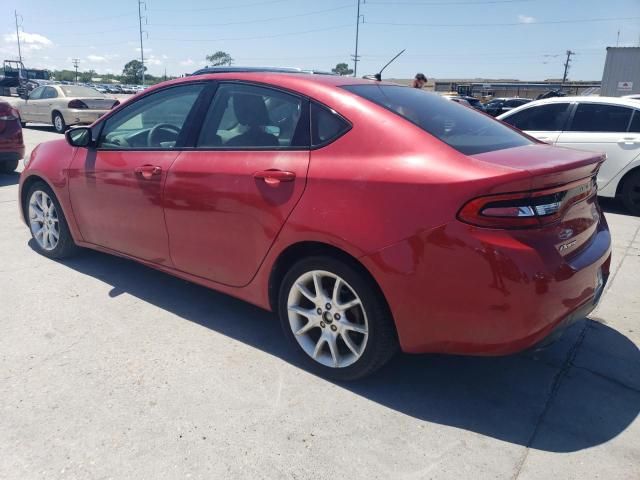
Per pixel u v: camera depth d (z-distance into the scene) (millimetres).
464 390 2848
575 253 2545
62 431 2447
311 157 2771
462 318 2377
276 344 3285
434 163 2434
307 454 2338
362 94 2896
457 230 2309
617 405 2738
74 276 4277
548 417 2629
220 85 3324
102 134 3955
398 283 2459
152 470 2229
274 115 3018
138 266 4527
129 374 2908
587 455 2357
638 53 21547
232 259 3150
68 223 4293
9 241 5133
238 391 2783
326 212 2639
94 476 2189
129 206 3670
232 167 3047
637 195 6832
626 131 6867
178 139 3416
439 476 2223
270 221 2869
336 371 2854
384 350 2666
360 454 2344
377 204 2492
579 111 7234
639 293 4184
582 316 2652
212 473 2219
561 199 2428
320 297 2834
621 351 3283
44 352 3109
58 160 4234
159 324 3504
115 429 2467
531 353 2453
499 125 3314
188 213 3281
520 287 2252
